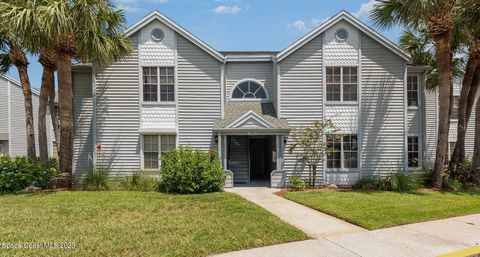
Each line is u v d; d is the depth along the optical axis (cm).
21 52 1424
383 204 996
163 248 588
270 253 574
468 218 845
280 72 1509
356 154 1513
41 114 1428
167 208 931
